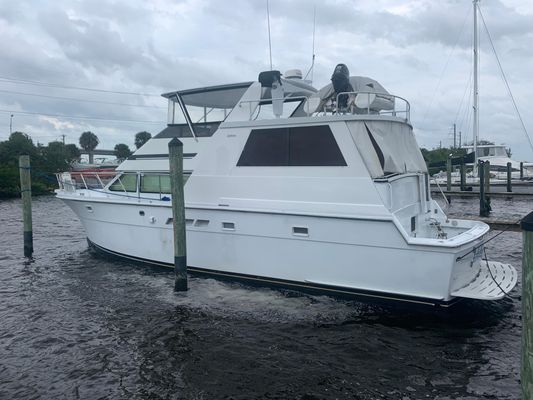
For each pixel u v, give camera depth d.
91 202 10.65
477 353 6.21
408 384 5.48
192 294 8.52
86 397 5.32
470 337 6.71
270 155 8.35
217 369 5.92
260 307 7.88
